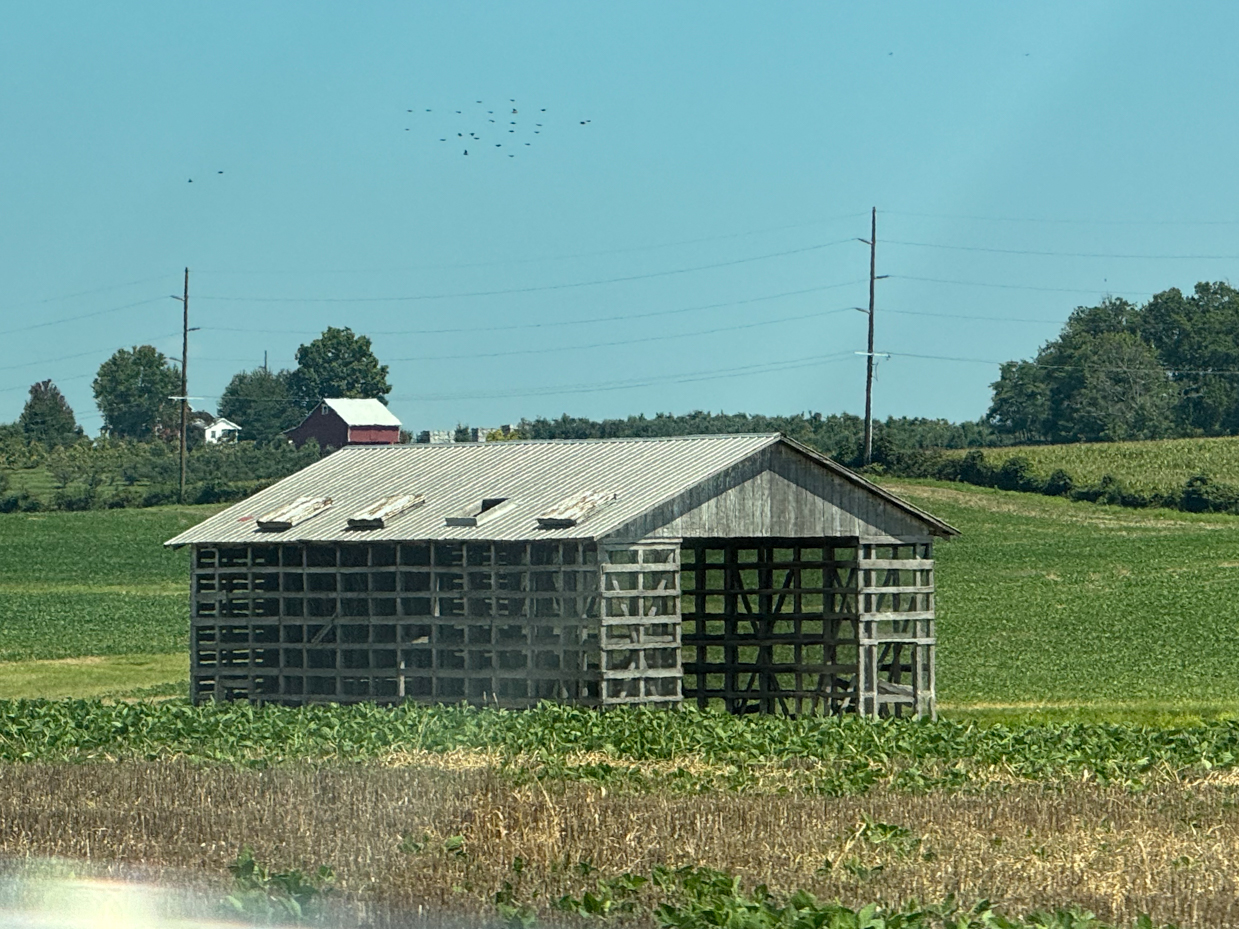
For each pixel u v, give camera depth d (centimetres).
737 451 9325
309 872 4391
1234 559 18512
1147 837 4847
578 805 5347
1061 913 3731
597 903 3862
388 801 5562
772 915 3725
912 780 6119
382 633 9850
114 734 7844
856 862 4438
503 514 9469
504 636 9406
